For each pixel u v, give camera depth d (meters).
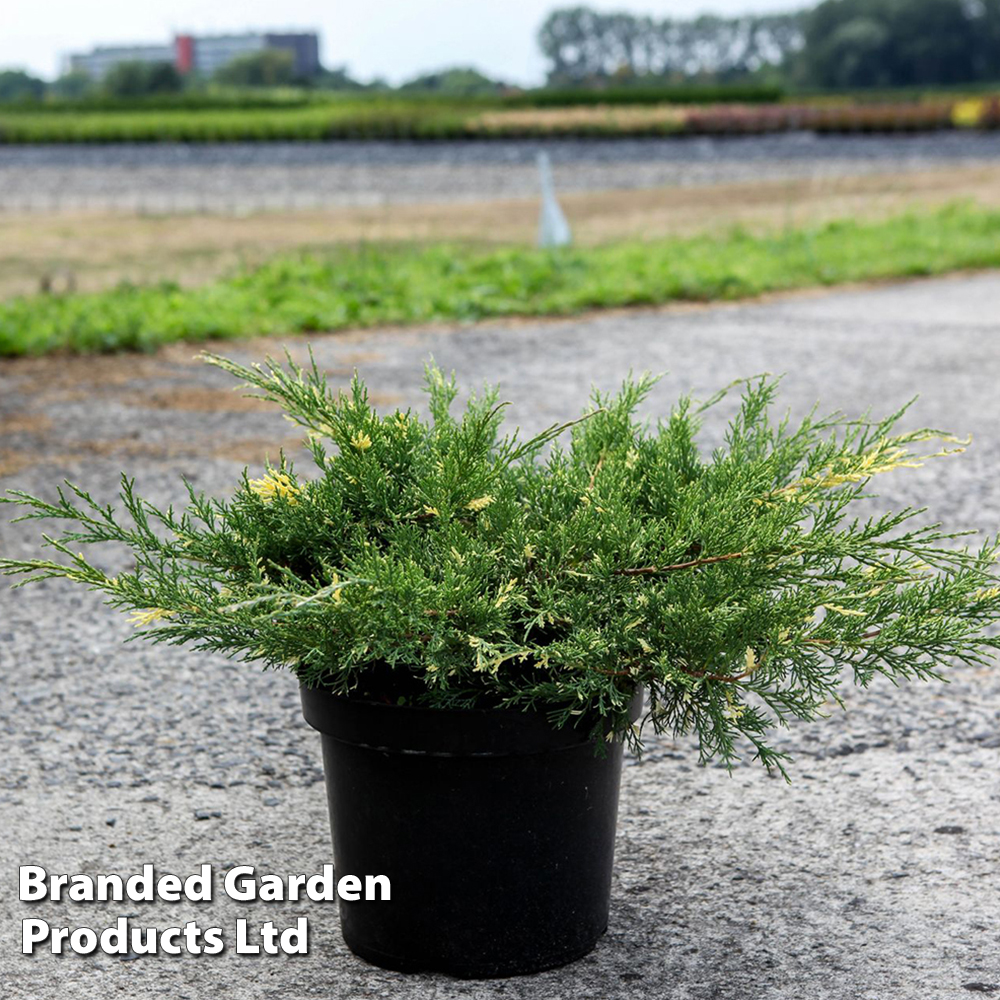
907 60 140.62
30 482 7.05
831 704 4.30
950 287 15.73
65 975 2.84
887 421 2.91
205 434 8.18
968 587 2.67
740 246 17.86
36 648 4.82
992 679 4.49
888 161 35.91
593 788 2.75
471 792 2.64
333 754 2.75
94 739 4.05
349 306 12.85
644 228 22.56
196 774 3.82
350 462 2.72
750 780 3.77
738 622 2.56
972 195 26.19
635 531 2.67
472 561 2.53
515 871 2.70
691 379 9.79
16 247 21.06
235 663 4.71
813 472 2.84
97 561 5.81
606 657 2.52
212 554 2.71
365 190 32.19
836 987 2.74
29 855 3.35
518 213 26.34
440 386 3.11
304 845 3.42
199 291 13.93
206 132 46.94
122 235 22.97
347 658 2.43
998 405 8.98
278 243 21.19
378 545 2.76
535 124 44.47
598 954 2.87
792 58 155.12
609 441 3.06
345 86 147.00
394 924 2.77
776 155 37.84
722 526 2.59
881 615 2.68
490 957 2.75
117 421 8.56
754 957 2.86
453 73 133.62
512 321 13.02
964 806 3.59
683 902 3.10
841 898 3.12
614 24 171.50
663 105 54.09
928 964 2.83
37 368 10.58
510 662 2.56
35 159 41.53
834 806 3.61
